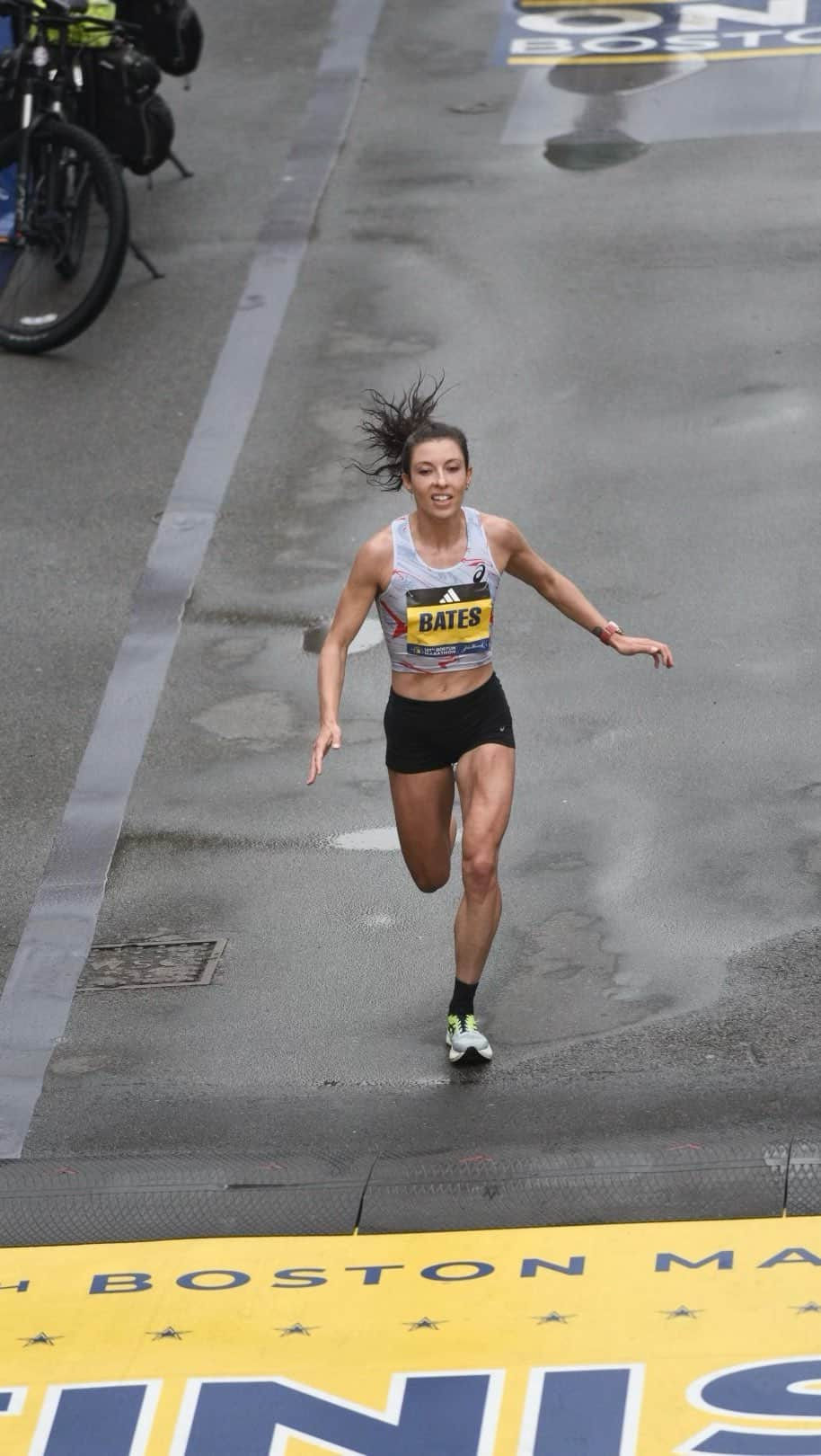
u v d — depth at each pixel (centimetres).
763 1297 1925
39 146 4556
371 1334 1923
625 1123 2281
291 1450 1780
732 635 3344
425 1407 1819
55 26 4572
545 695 3219
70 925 2764
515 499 3847
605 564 3600
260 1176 2189
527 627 3425
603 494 3838
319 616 3503
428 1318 1938
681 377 4250
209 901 2797
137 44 4997
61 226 4588
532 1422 1788
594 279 4700
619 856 2808
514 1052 2442
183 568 3684
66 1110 2406
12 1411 1852
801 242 4775
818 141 5319
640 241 4856
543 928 2672
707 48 6038
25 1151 2334
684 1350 1861
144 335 4600
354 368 4388
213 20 6606
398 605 2272
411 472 2219
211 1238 2091
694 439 4009
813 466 3872
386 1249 2048
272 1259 2048
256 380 4375
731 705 3141
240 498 3922
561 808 2925
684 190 5109
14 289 4616
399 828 2422
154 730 3206
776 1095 2303
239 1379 1873
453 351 4431
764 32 6131
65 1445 1806
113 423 4234
